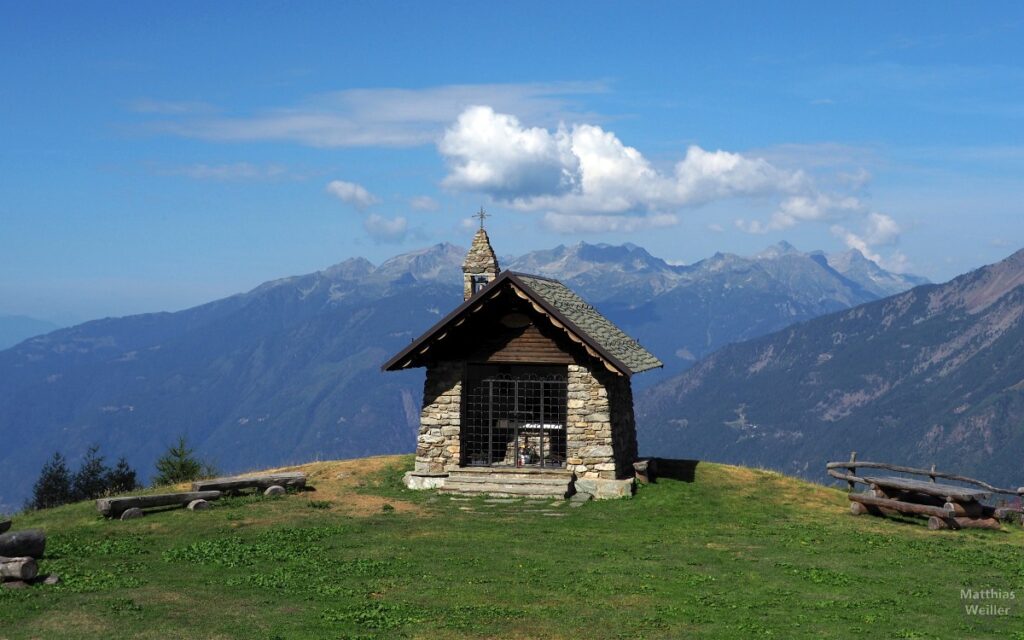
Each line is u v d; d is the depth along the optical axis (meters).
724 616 18.89
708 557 24.75
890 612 19.48
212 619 18.16
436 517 30.62
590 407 35.22
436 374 36.78
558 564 23.41
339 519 29.72
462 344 36.66
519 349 36.12
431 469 36.47
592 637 17.45
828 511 32.81
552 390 38.25
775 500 34.16
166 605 19.06
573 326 34.28
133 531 27.31
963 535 28.80
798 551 25.81
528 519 30.61
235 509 31.20
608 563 23.69
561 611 19.05
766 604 19.89
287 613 18.67
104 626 17.56
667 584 21.50
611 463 34.88
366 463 40.22
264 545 25.17
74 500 48.62
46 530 27.98
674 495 34.19
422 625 18.02
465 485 34.91
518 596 20.16
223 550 24.44
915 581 22.44
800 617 18.91
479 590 20.62
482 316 36.47
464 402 36.78
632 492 34.53
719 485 35.91
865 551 25.97
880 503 31.42
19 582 20.39
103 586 20.48
